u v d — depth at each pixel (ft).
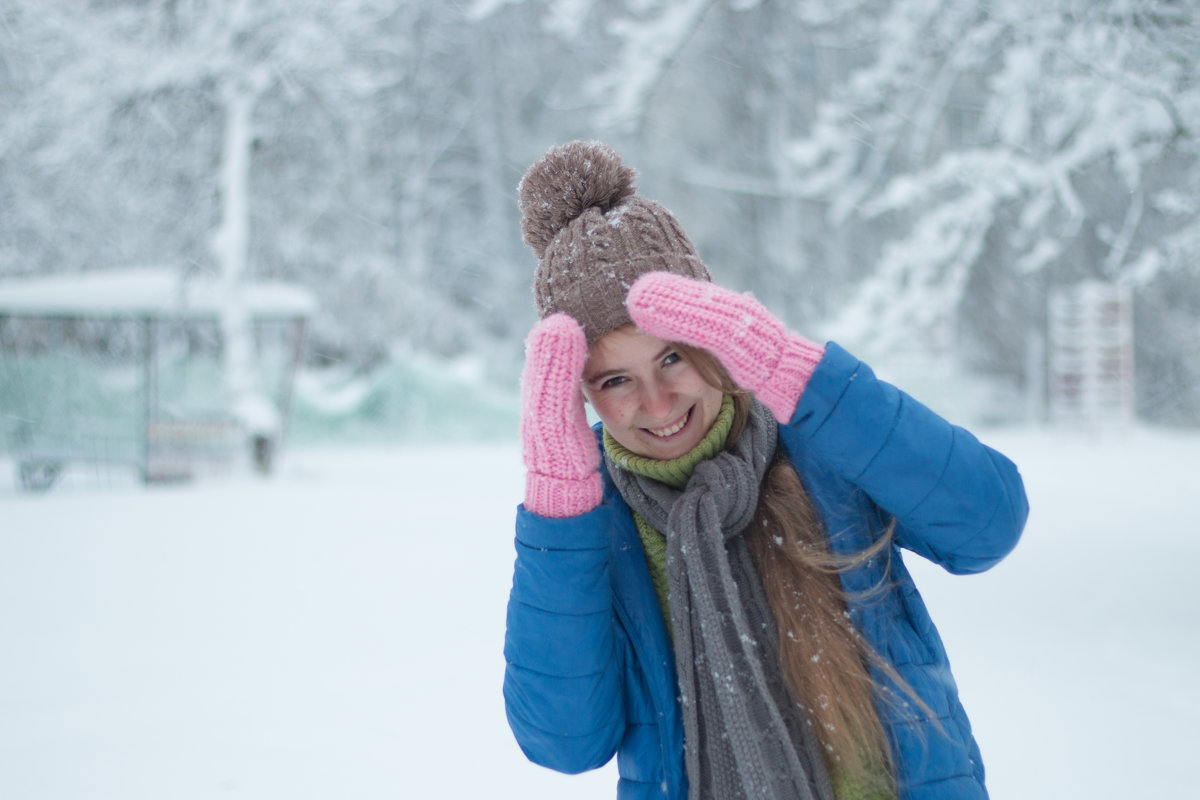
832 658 4.25
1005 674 11.80
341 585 18.31
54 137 46.80
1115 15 16.01
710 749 4.32
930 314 20.72
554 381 4.42
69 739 10.44
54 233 52.37
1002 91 18.01
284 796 8.91
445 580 18.52
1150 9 15.79
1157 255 17.72
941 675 4.56
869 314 20.70
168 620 15.88
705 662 4.37
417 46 75.15
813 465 4.66
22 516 28.66
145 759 9.86
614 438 4.79
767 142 73.87
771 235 75.46
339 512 28.55
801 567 4.41
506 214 81.76
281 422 43.57
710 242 77.15
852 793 4.19
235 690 12.12
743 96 73.00
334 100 49.73
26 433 39.47
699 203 75.61
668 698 4.55
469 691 11.88
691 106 72.79
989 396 77.66
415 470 43.19
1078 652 12.64
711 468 4.44
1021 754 9.29
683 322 4.19
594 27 59.82
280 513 28.50
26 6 41.39
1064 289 62.54
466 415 63.77
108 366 45.03
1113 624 13.97
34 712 11.37
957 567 4.61
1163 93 15.96
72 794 9.01
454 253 82.84
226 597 17.53
